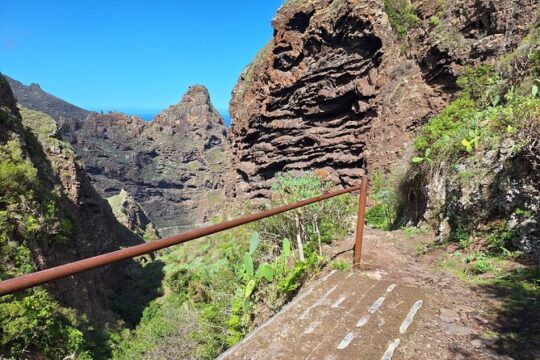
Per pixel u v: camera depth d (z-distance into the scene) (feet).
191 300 107.04
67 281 103.04
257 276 14.20
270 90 137.49
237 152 169.68
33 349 70.18
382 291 11.64
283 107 133.28
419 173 27.63
